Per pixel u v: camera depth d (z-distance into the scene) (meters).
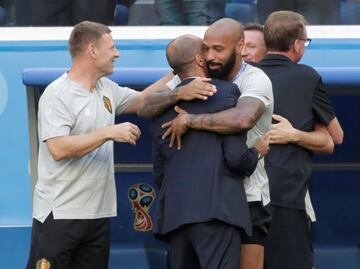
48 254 14.27
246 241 13.67
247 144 13.53
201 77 13.23
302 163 14.52
